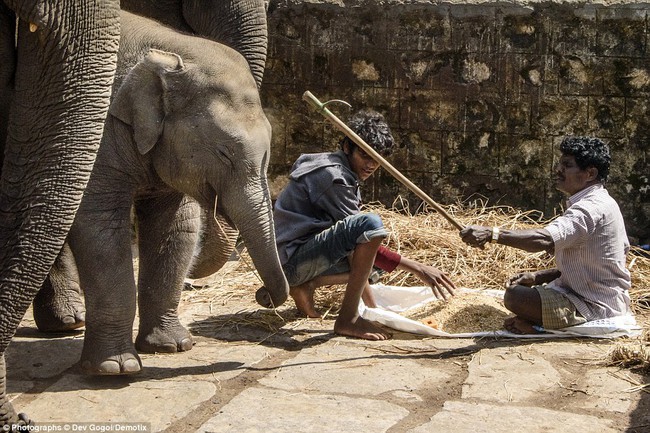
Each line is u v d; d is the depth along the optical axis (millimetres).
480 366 7062
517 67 11117
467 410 6223
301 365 7102
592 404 6371
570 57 11016
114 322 6625
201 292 9164
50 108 4938
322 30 11484
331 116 7473
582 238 7621
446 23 11195
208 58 6637
